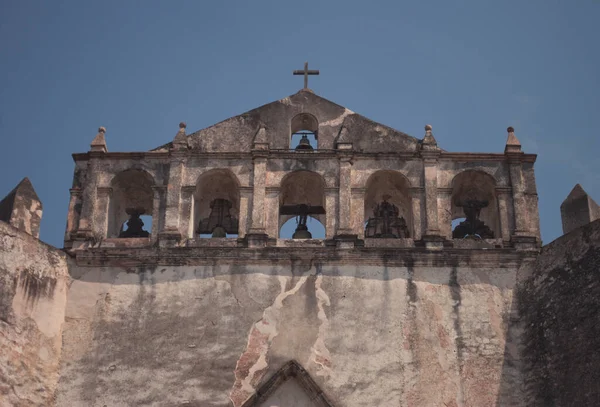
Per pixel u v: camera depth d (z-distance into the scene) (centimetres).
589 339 3553
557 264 3834
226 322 3838
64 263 3925
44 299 3784
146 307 3878
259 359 3759
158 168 4178
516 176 4141
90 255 3962
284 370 3719
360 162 4178
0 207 4022
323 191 4178
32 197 4038
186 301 3881
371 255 3956
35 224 4012
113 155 4197
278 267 3947
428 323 3841
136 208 4347
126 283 3928
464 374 3744
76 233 4034
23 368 3619
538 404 3644
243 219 4056
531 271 3931
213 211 4269
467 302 3884
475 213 4269
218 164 4172
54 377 3728
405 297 3888
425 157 4175
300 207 4288
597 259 3662
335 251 3956
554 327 3709
